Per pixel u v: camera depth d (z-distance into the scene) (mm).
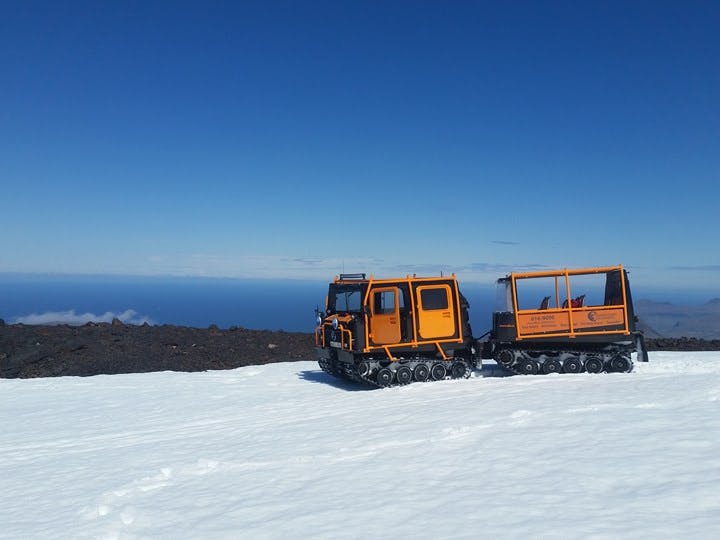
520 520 5230
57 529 6414
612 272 15117
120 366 19609
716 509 5145
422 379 14719
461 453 7742
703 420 8539
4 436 11531
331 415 11641
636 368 15469
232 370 19047
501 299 15328
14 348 20453
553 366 14836
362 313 14570
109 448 10266
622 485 5953
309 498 6531
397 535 5172
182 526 6078
